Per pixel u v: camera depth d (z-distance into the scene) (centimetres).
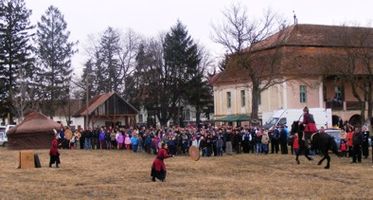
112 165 3419
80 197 2045
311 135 3153
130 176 2755
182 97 9125
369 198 1911
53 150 3319
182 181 2502
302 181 2436
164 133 4484
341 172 2762
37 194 2142
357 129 3300
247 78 7394
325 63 6800
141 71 9338
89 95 9631
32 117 5550
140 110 9925
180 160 3684
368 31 6838
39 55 9294
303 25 7350
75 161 3762
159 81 9156
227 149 4272
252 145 4272
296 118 5062
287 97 6869
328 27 7431
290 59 6888
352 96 7262
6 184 2484
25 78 8406
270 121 5144
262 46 7031
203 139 4103
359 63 6600
